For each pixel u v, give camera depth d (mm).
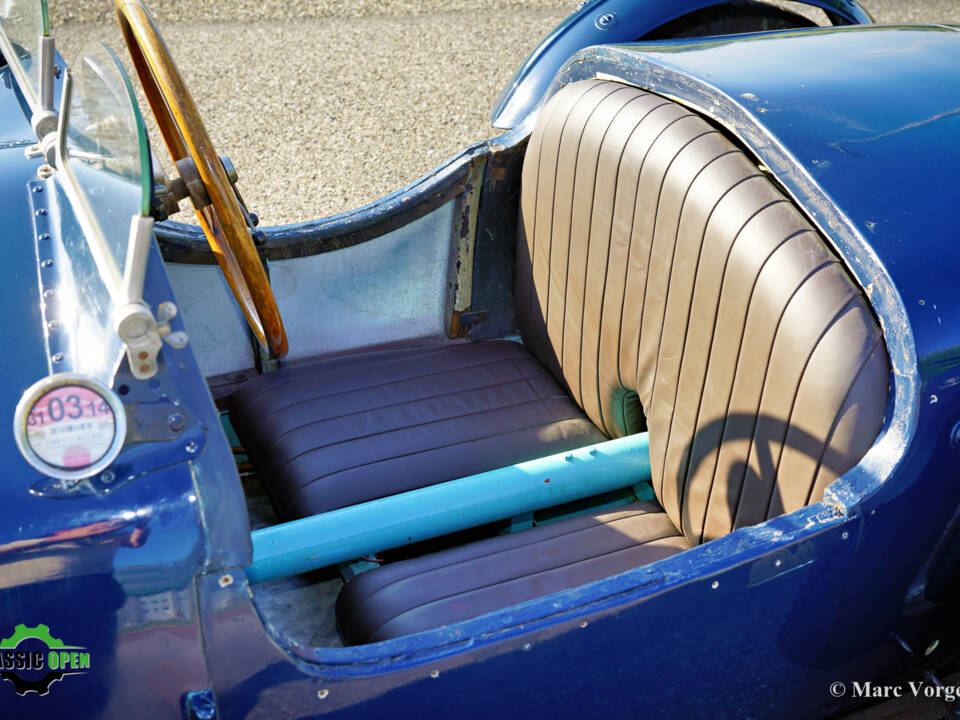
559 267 2076
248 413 2107
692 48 1898
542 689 1372
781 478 1471
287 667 1236
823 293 1386
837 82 1652
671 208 1661
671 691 1490
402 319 2367
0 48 2148
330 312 2279
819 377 1372
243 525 1195
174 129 1709
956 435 1361
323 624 1920
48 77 1839
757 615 1431
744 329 1501
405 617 1567
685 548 1746
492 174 2236
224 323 2191
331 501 1848
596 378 2012
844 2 2631
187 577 1176
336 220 2170
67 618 1170
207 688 1245
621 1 2430
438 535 1771
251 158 4254
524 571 1673
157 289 1258
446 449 1979
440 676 1283
